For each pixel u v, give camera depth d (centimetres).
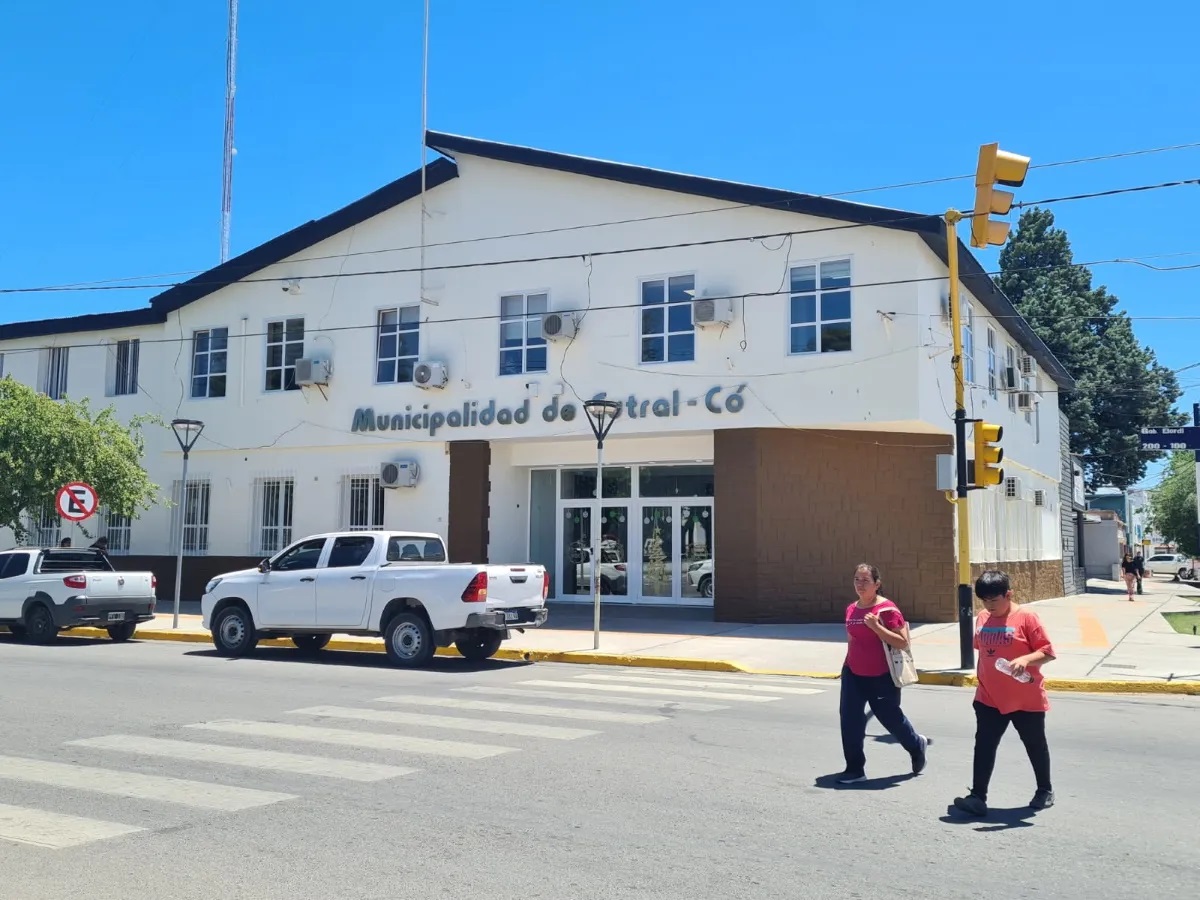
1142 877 551
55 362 2880
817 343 1961
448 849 592
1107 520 5159
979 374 2328
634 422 2098
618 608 2280
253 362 2578
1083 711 1138
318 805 687
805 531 1991
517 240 2266
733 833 625
